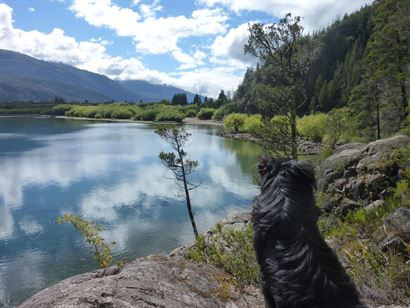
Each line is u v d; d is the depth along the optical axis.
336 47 117.94
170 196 33.78
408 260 4.46
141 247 22.97
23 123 121.75
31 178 40.81
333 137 41.97
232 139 73.94
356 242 5.54
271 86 21.23
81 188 36.72
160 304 2.65
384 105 36.28
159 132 22.53
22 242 23.77
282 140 20.20
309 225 1.59
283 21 19.42
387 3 33.19
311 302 1.41
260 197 1.75
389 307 3.47
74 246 23.00
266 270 1.58
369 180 9.81
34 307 2.52
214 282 3.51
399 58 32.56
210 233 8.31
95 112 158.38
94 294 2.55
